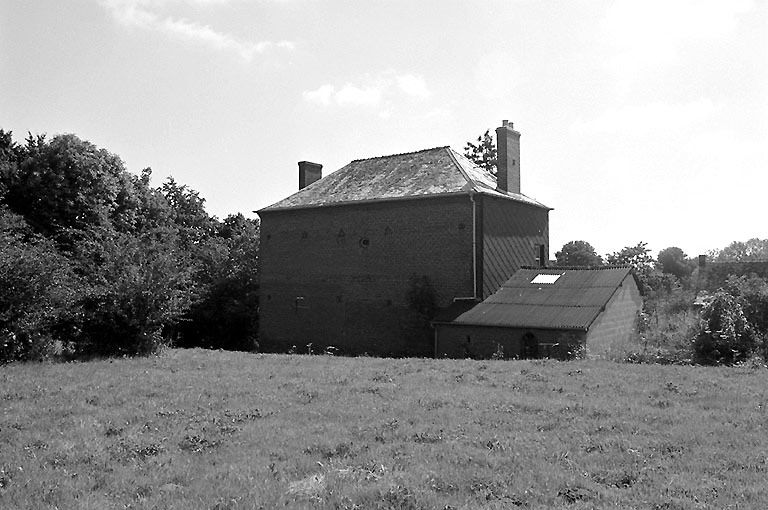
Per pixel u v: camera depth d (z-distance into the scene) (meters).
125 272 26.33
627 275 31.80
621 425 12.29
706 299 30.22
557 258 75.31
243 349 47.69
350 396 15.61
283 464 9.97
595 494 8.52
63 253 33.41
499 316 29.47
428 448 10.77
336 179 39.91
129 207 45.16
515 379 18.20
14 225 26.14
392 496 8.29
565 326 26.91
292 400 15.23
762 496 8.34
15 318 23.09
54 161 39.56
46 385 17.45
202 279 47.94
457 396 15.44
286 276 39.41
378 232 35.44
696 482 8.95
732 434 11.60
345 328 36.53
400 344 34.22
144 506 8.16
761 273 65.94
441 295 32.91
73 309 24.83
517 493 8.52
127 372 20.36
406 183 35.53
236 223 69.75
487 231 32.78
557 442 11.08
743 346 24.47
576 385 17.09
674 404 14.36
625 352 25.78
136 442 11.24
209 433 12.00
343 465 9.84
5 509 8.11
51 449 10.91
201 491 8.73
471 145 64.12
